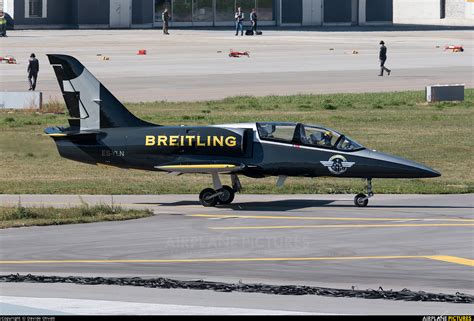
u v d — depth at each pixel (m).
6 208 106.06
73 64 113.56
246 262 78.81
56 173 141.62
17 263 78.50
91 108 113.81
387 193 122.69
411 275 73.50
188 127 112.38
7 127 182.25
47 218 100.75
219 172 109.06
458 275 73.50
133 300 64.38
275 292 66.56
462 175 142.00
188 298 65.00
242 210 108.31
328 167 108.94
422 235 91.56
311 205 112.12
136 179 136.88
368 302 63.81
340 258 80.31
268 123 111.94
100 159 112.75
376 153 109.50
